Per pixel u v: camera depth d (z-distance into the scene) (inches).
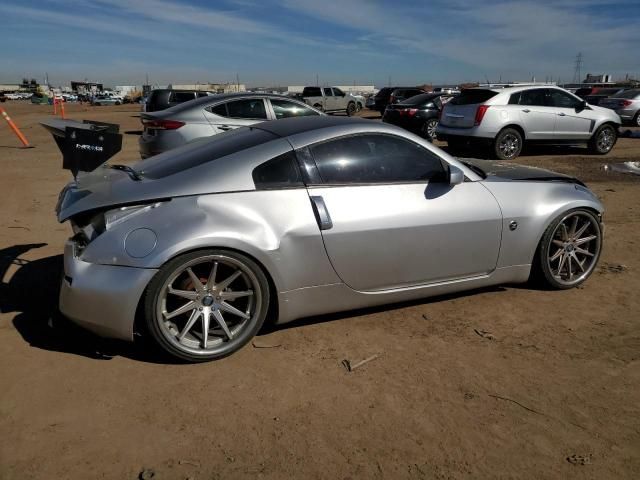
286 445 94.3
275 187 125.3
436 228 137.6
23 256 192.7
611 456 91.6
